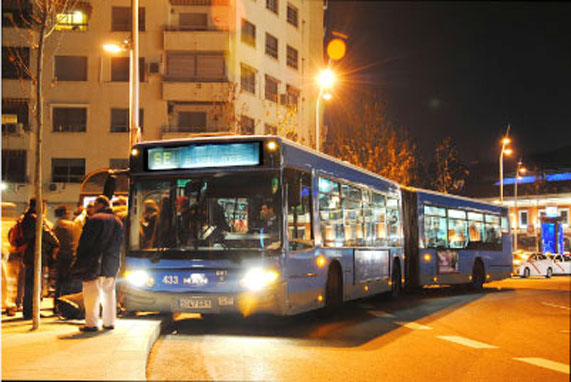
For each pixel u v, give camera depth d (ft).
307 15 205.16
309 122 205.77
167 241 37.55
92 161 162.30
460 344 37.27
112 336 30.99
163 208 38.01
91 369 22.81
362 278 51.47
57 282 40.42
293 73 195.31
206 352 31.24
